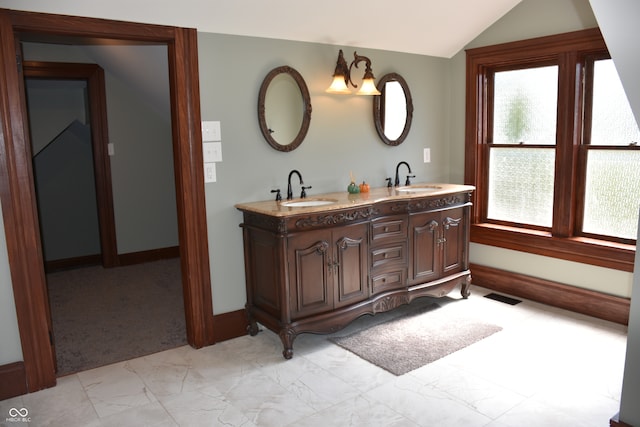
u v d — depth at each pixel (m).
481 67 3.94
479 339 3.06
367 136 3.75
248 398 2.47
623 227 3.32
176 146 2.96
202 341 3.09
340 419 2.27
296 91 3.33
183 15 2.74
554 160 3.62
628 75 1.82
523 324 3.29
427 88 4.06
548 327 3.23
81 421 2.31
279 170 3.31
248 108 3.13
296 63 3.31
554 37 3.41
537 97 3.69
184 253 3.04
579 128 3.45
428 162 4.17
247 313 3.22
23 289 2.52
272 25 3.05
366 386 2.56
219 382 2.64
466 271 3.78
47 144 5.07
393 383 2.58
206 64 2.94
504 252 3.93
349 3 3.02
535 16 3.51
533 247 3.71
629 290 3.23
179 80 2.85
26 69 4.46
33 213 2.52
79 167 5.27
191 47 2.86
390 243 3.28
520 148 3.84
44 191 5.11
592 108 3.40
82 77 4.73
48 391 2.60
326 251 2.95
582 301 3.44
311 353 2.96
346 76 3.43
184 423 2.27
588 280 3.43
